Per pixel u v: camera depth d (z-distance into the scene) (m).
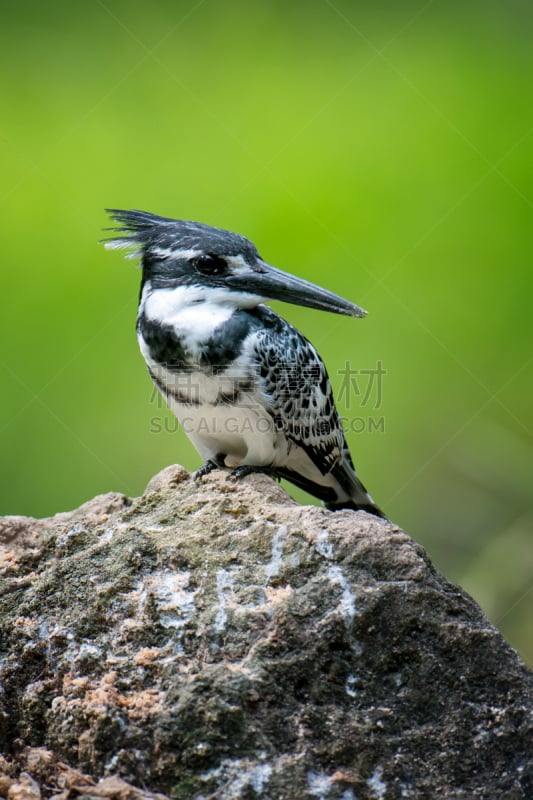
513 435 13.23
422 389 13.36
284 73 13.78
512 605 12.56
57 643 5.50
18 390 12.91
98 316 13.11
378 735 5.01
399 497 13.34
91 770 5.03
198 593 5.51
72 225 13.07
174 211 13.00
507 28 14.04
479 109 13.53
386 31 14.02
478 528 13.18
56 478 12.90
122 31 14.01
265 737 4.94
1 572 5.86
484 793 4.93
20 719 5.37
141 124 13.49
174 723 4.95
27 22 13.98
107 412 13.01
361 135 13.40
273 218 12.91
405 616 5.25
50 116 13.45
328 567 5.45
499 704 5.12
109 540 5.86
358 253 13.01
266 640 5.19
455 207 13.16
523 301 13.13
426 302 13.18
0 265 12.96
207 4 14.20
